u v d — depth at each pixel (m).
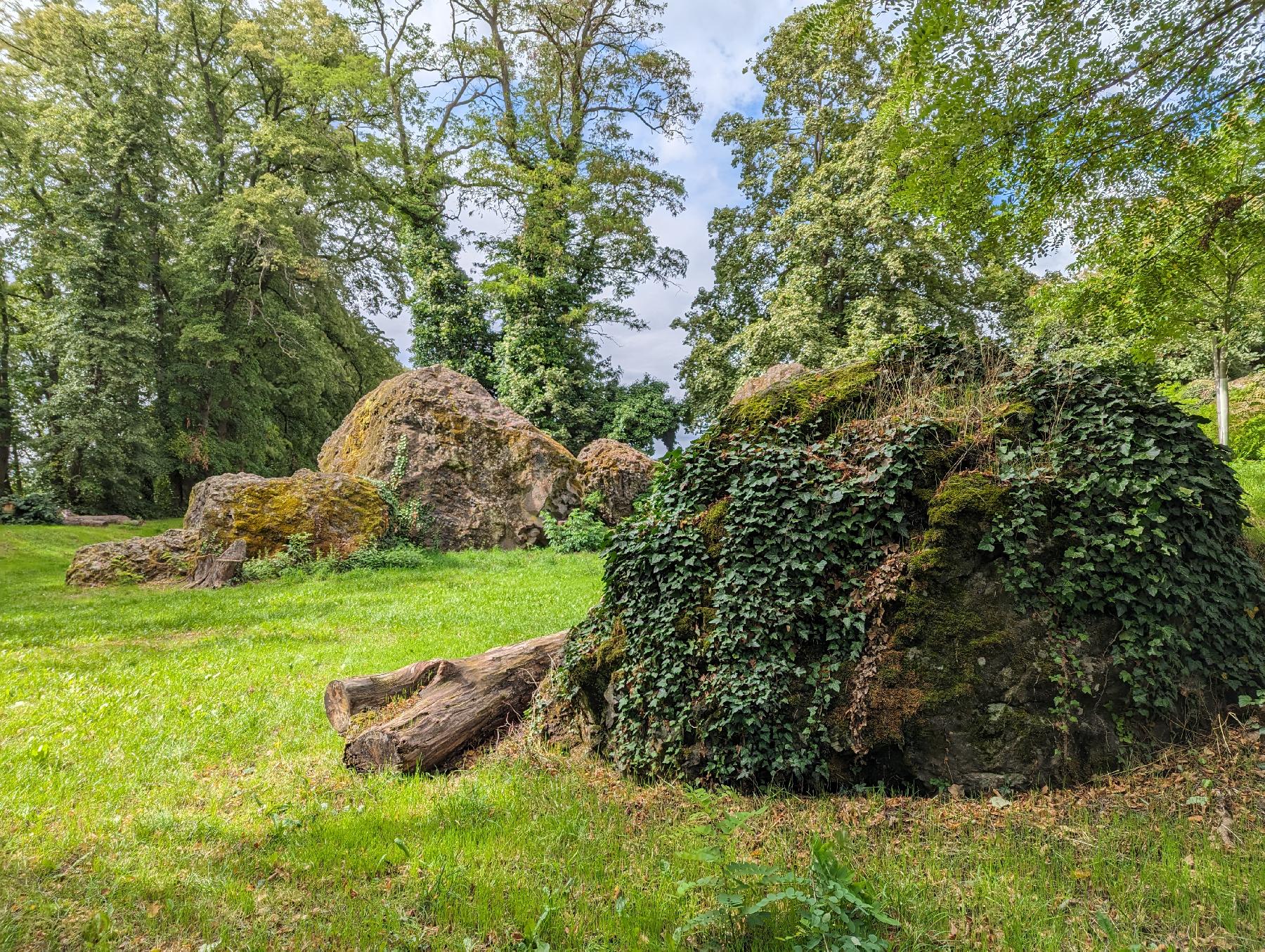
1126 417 5.36
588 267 34.66
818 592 5.33
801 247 26.50
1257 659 5.39
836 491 5.56
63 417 30.44
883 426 5.95
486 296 32.88
